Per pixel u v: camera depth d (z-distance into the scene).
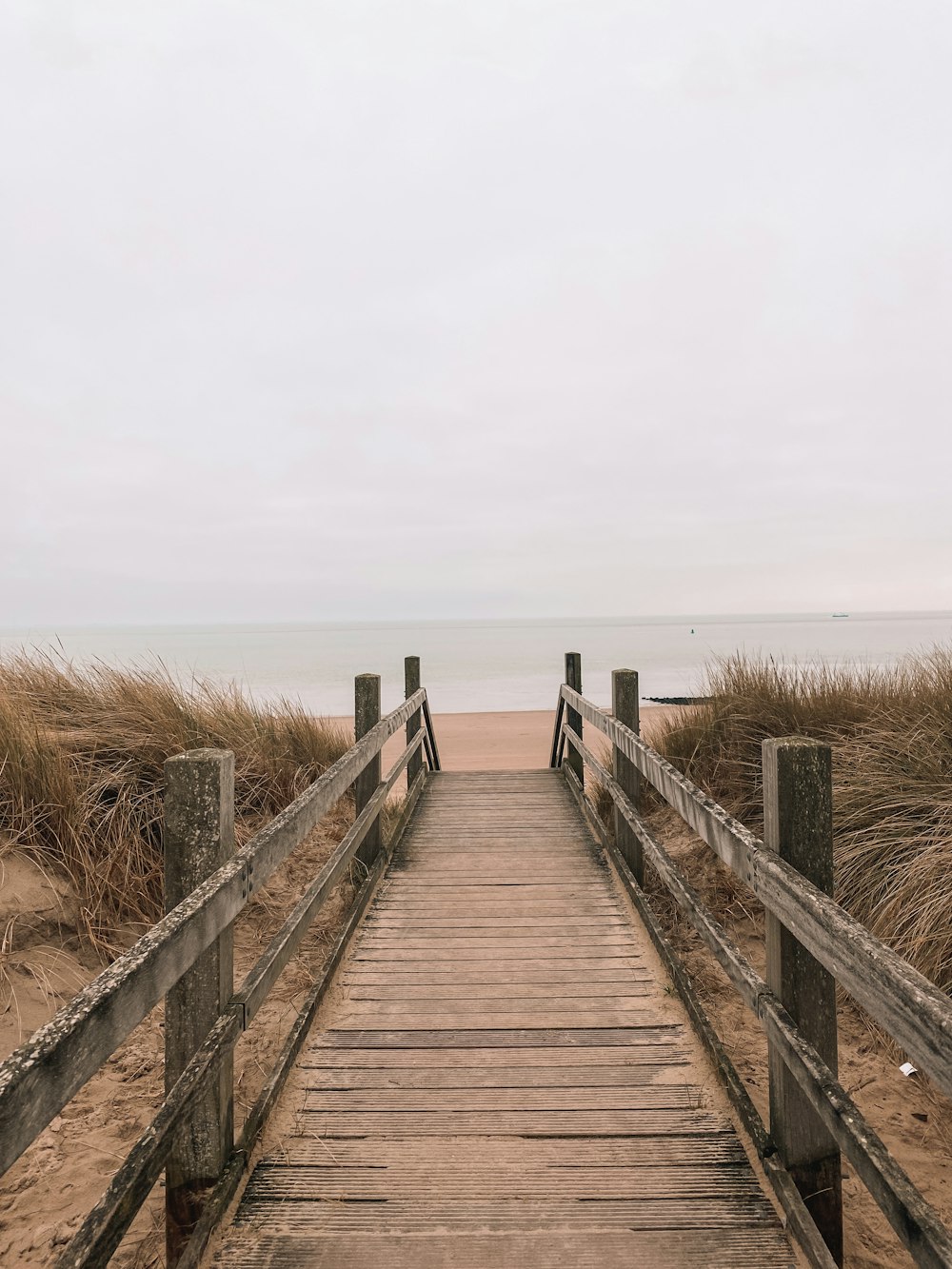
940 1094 2.84
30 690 5.48
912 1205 1.34
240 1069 2.93
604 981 3.30
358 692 4.64
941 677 5.30
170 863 2.02
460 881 4.55
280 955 2.36
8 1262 2.08
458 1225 1.99
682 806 2.76
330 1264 1.88
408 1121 2.38
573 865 4.82
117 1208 1.43
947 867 3.42
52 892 3.55
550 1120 2.39
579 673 7.29
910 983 1.33
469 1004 3.11
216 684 6.39
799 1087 2.05
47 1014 3.09
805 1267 1.86
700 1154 2.23
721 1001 3.47
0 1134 1.04
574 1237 1.95
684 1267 1.87
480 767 11.01
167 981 1.56
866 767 4.37
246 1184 2.13
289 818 2.43
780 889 1.91
